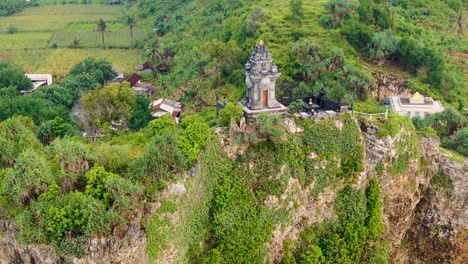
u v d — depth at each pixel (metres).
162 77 144.88
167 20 190.88
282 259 68.19
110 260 52.53
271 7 140.75
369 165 74.31
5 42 179.50
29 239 52.12
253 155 66.56
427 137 82.25
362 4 122.56
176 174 58.28
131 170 57.31
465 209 80.19
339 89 99.06
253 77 67.31
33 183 53.00
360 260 72.06
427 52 110.88
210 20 166.25
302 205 69.56
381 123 75.75
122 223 52.91
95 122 89.75
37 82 142.00
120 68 154.00
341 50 105.88
